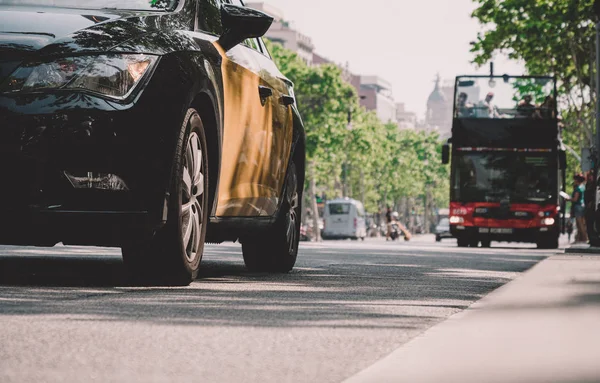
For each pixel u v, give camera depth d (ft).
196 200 25.70
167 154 23.98
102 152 23.32
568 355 15.16
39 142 23.20
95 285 24.71
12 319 17.79
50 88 23.53
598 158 73.77
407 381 12.80
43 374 12.85
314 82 251.80
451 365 14.12
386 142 393.50
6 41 23.95
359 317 19.67
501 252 67.56
